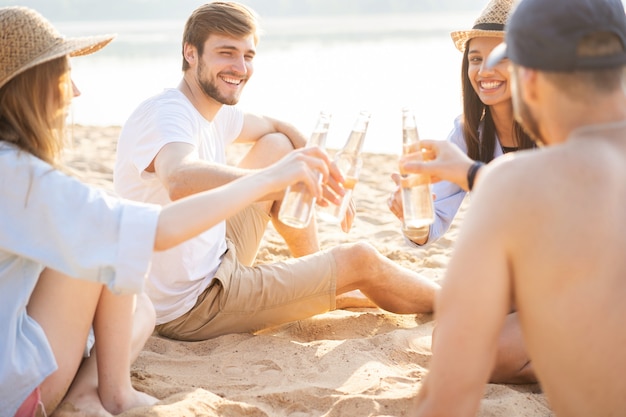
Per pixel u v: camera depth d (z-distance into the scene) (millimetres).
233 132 3514
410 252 4262
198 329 2986
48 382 2074
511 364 2584
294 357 2781
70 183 1855
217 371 2680
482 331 1421
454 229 4715
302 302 3045
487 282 1411
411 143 2109
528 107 1499
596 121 1428
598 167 1383
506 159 1465
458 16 54594
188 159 2721
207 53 3025
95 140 7824
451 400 1433
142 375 2537
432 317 3234
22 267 1971
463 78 3016
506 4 2852
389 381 2568
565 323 1402
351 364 2707
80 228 1820
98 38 2043
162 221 1843
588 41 1409
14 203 1848
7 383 1930
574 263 1374
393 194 2797
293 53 17734
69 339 2086
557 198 1383
